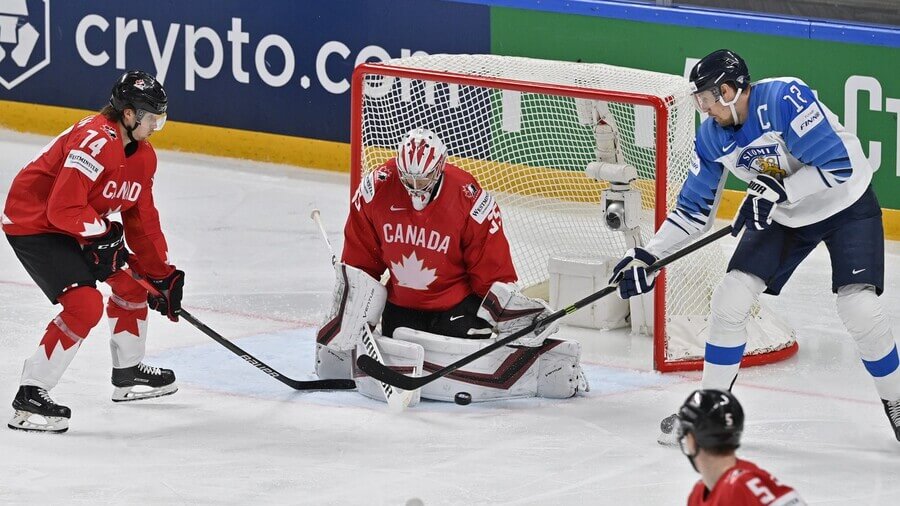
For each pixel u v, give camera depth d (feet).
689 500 32.50
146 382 59.06
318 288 75.25
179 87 101.14
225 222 86.58
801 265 79.05
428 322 60.08
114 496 49.01
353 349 59.62
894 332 68.54
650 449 53.83
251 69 98.73
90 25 102.83
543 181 81.10
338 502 48.62
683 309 66.69
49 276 54.39
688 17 85.71
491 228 58.08
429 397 59.31
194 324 57.98
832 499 49.01
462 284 59.47
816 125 51.26
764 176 51.65
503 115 81.35
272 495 49.19
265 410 58.03
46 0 103.60
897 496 49.24
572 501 48.75
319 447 53.88
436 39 93.66
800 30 82.64
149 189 55.77
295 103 97.86
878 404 58.85
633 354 65.67
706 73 51.34
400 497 49.06
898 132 81.10
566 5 89.25
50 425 54.75
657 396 60.08
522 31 91.04
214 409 58.08
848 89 82.07
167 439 54.54
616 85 64.95
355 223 59.41
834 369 63.31
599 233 74.33
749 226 52.03
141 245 56.59
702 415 31.68
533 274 72.13
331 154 97.35
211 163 99.50
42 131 105.60
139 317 58.13
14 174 96.22
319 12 96.07
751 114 51.93
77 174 52.42
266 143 99.30
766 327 65.41
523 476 51.08
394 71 67.67
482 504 48.49
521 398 59.72
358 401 59.36
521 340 58.23
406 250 58.59
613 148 66.69
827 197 52.47
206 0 99.04
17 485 49.88
